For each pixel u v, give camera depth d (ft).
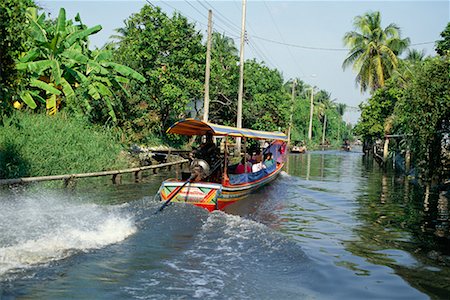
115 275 19.53
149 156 74.69
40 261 20.63
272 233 27.63
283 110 117.19
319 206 41.55
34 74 54.54
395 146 91.35
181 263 21.56
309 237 28.60
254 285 19.11
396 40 123.34
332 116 279.08
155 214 31.14
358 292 18.62
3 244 22.79
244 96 112.78
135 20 84.58
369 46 122.42
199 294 17.88
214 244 24.97
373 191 52.75
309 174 75.66
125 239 25.13
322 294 18.31
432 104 43.45
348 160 122.21
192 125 40.68
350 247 26.07
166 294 17.74
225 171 40.06
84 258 21.45
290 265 21.84
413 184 60.34
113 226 27.53
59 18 56.59
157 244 24.49
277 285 19.20
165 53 87.20
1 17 26.35
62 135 52.60
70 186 44.86
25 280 18.37
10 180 37.40
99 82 61.11
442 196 48.16
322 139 250.78
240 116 90.48
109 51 63.41
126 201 38.73
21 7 27.99
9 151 43.11
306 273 20.79
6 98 27.89
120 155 64.23
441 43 81.56
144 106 83.61
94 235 25.41
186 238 25.95
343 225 32.65
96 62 60.34
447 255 24.56
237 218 31.65
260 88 112.06
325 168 90.12
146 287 18.37
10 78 27.81
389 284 19.61
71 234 25.32
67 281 18.53
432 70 44.24
